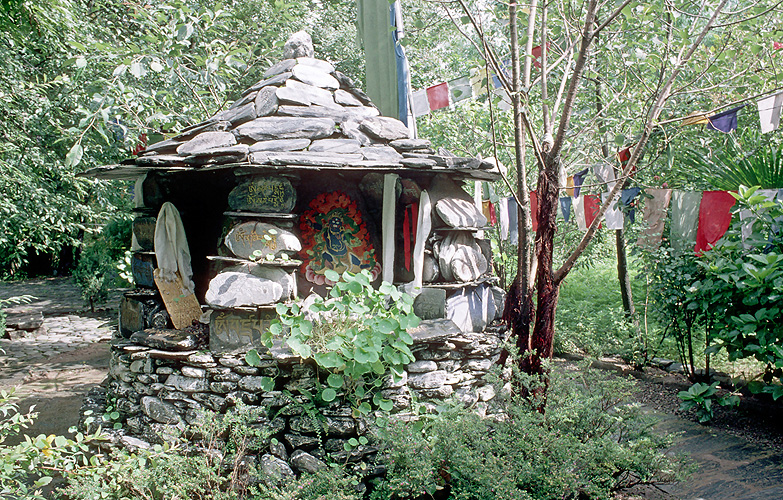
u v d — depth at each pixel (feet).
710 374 21.16
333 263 15.96
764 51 17.62
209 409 13.37
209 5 29.58
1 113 24.13
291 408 12.88
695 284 18.34
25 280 55.62
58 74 26.96
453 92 17.79
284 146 13.98
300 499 11.41
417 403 13.66
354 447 12.82
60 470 11.47
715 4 18.80
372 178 15.98
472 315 15.83
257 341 13.44
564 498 12.00
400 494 11.20
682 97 20.31
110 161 29.07
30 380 22.89
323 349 12.66
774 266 15.66
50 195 26.05
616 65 19.72
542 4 15.38
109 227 39.37
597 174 19.45
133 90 20.59
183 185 16.58
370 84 20.67
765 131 15.46
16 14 22.74
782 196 16.31
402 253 16.10
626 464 11.75
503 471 11.35
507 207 20.51
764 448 16.01
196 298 16.10
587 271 35.14
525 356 14.07
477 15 16.37
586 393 13.92
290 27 37.83
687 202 18.06
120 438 13.89
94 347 29.19
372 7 20.49
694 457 15.49
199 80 22.67
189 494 11.79
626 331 24.62
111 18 31.40
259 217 13.69
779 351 15.48
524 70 16.02
